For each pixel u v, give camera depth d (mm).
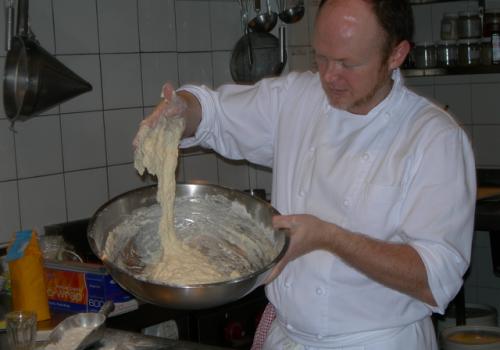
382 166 1596
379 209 1586
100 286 2088
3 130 2357
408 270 1444
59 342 1799
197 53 2859
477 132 3328
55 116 2475
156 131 1584
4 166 2369
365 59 1463
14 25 2283
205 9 2871
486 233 3330
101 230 1513
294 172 1746
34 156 2436
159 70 2742
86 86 2369
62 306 2148
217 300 1303
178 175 2822
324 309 1648
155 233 1668
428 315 1704
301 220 1428
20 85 2252
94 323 1855
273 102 1813
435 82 3396
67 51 2484
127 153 2676
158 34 2729
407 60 3223
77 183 2547
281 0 2787
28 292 2037
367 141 1632
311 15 3055
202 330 2354
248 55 2803
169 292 1281
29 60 2244
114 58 2609
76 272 2115
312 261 1639
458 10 3318
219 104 1815
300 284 1666
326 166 1671
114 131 2633
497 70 3006
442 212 1498
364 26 1440
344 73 1487
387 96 1629
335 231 1440
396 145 1593
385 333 1647
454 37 3166
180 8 2789
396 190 1569
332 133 1688
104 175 2617
